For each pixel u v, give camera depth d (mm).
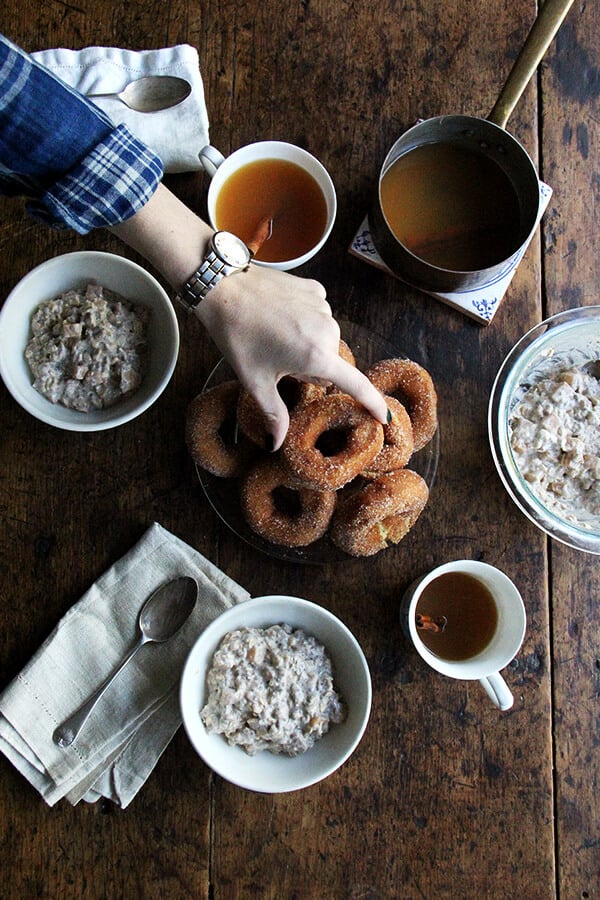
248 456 926
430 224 931
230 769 864
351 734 867
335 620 871
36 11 953
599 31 993
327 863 914
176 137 923
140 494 938
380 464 899
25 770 895
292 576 938
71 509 933
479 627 934
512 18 990
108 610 919
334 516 917
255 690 872
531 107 987
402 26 984
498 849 926
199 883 903
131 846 903
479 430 965
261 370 830
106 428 873
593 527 968
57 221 804
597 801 938
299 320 821
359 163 971
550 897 923
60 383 898
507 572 954
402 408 913
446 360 969
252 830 911
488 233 928
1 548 926
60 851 899
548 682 947
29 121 748
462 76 984
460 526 955
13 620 923
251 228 924
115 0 959
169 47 956
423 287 930
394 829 921
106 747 903
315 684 885
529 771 937
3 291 937
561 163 989
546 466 964
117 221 802
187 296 825
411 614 887
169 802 909
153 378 904
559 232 987
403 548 948
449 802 928
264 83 970
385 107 977
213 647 882
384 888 916
